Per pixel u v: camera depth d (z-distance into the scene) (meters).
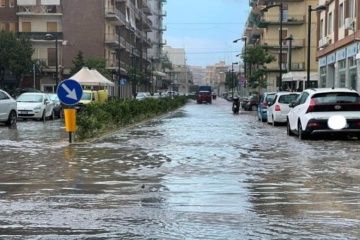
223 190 8.50
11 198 7.98
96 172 10.38
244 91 86.44
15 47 61.31
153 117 32.06
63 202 7.68
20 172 10.42
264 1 76.50
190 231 6.09
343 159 12.05
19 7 67.75
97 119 18.19
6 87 64.50
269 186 8.84
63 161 11.92
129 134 19.48
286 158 12.30
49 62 68.19
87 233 6.04
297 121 17.45
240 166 11.07
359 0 29.16
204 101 83.75
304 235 5.91
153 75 113.69
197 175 9.95
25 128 23.42
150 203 7.58
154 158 12.39
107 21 69.81
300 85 53.81
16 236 5.93
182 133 20.11
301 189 8.58
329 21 38.62
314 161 11.74
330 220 6.57
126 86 85.19
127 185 8.98
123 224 6.41
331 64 37.91
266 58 61.66
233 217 6.74
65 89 15.45
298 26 76.75
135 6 91.81
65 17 67.62
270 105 26.39
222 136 18.72
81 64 60.94
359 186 8.80
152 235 5.93
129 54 85.38
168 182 9.23
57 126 25.08
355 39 28.55
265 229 6.16
